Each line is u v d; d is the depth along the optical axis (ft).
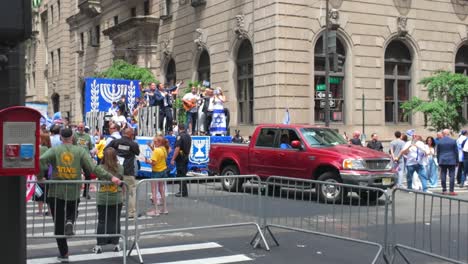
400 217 24.13
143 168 59.06
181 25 103.45
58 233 24.57
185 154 46.73
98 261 24.77
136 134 70.33
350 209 25.07
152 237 30.42
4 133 14.62
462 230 20.34
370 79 85.87
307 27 80.07
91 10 142.92
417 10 90.89
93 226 27.17
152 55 111.96
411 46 90.58
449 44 94.12
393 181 43.80
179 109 75.31
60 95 173.78
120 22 127.24
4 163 14.64
